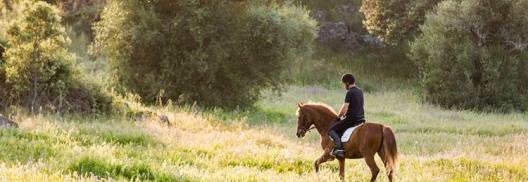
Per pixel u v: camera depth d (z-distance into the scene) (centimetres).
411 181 1258
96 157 1043
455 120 3083
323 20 5384
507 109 3759
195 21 2883
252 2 3077
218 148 1566
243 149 1554
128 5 2923
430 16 4147
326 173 1288
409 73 4906
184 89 2981
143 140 1553
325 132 1273
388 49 5206
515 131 2650
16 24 1991
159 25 2914
